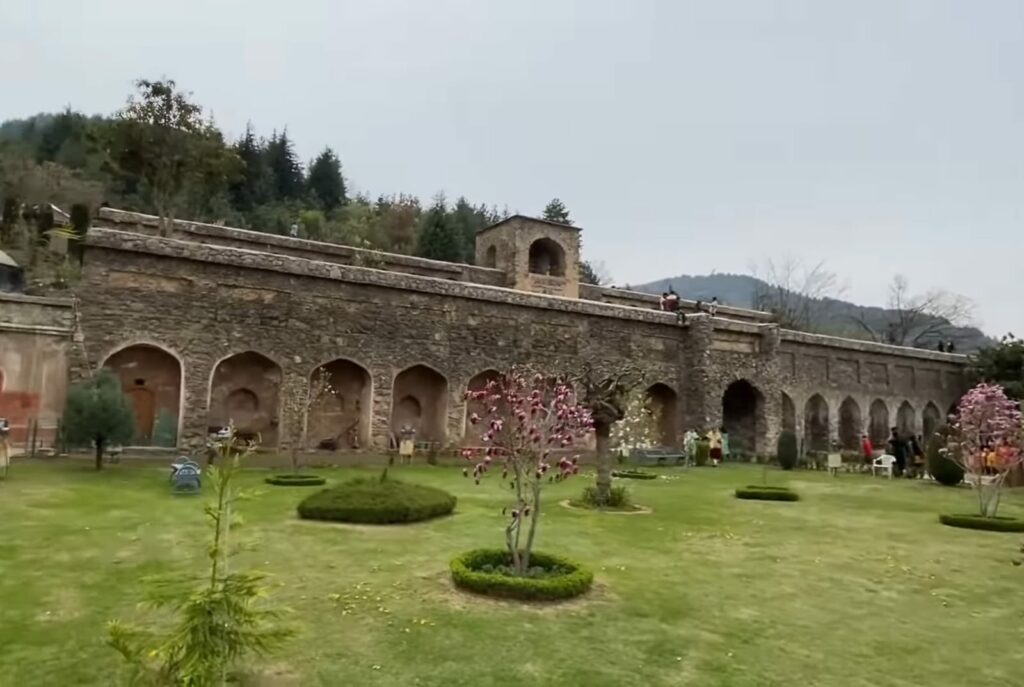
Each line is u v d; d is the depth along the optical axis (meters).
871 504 16.45
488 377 24.80
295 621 6.53
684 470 23.56
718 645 6.40
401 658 5.78
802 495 17.80
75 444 16.09
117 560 8.38
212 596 4.31
